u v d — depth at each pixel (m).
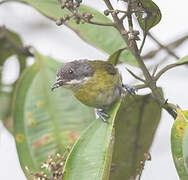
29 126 10.50
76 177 7.70
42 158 10.11
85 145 7.96
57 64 11.45
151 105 9.88
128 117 9.97
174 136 7.56
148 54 11.61
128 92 9.48
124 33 7.70
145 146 10.12
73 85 9.87
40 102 10.77
